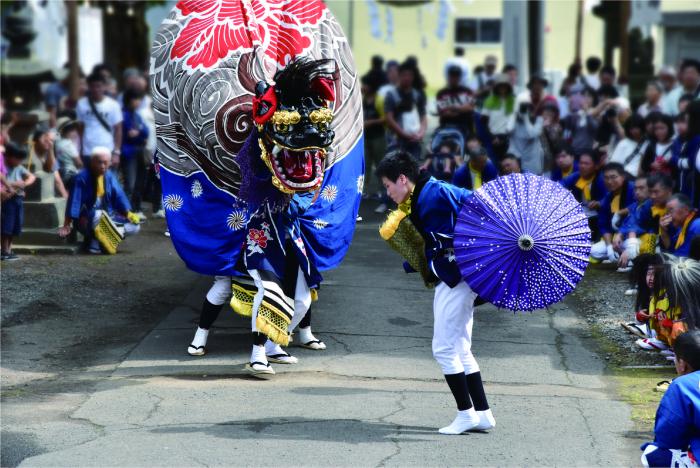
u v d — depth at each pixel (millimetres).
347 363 13914
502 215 10211
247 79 13852
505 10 37031
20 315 16344
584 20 60719
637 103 38688
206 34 14156
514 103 26016
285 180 12141
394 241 10930
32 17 35719
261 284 13070
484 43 62656
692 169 17391
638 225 18875
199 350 14359
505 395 12398
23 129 27641
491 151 25484
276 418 11461
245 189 12633
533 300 10289
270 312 12984
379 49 59719
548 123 27062
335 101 14438
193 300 17484
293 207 13445
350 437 10781
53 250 20812
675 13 44844
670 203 16297
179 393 12477
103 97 24266
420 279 18828
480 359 14125
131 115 24812
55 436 10820
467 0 48812
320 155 12312
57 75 34781
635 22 44406
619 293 17828
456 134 25078
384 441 10656
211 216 13945
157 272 19484
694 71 26266
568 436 10836
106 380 13125
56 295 17500
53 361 14195
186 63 14078
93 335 15516
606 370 13672
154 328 15797
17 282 18172
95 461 10000
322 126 11945
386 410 11789
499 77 26344
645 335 14734
